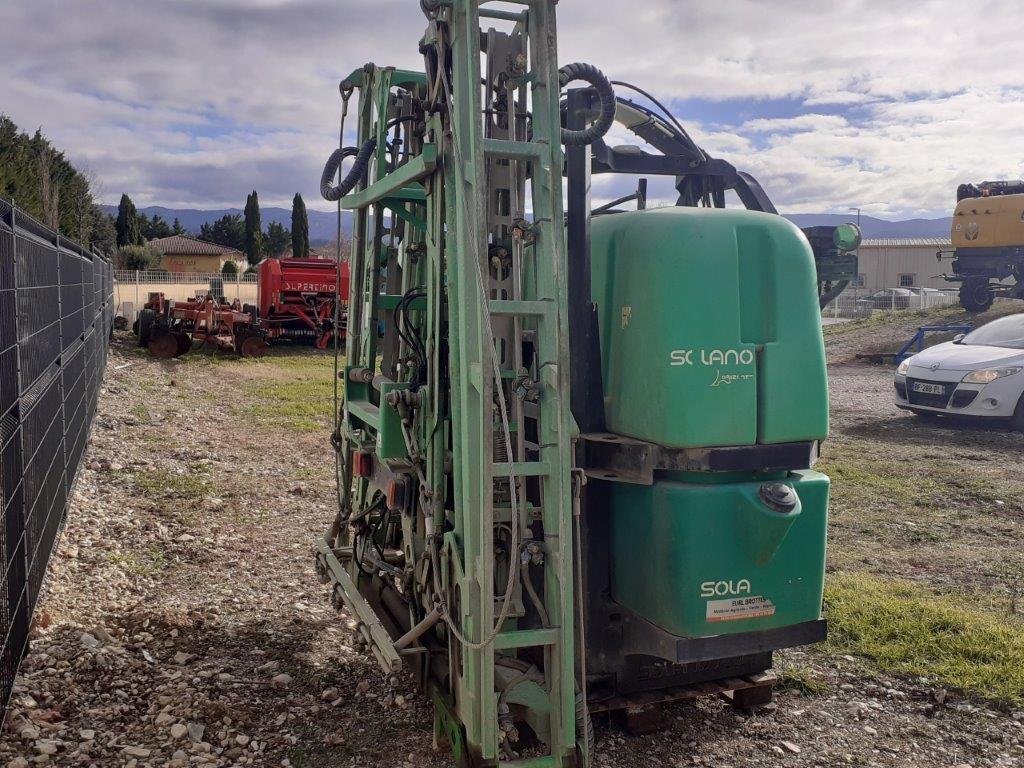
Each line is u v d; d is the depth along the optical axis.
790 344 3.37
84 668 4.20
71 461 7.32
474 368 3.04
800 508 3.31
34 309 5.40
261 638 4.75
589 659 3.64
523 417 3.41
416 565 3.86
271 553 6.34
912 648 4.62
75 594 5.22
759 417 3.36
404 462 3.93
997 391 11.12
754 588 3.40
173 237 83.44
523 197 3.31
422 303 4.43
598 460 3.60
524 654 3.70
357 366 4.86
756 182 4.70
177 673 4.23
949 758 3.67
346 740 3.70
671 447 3.30
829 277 10.58
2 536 3.74
